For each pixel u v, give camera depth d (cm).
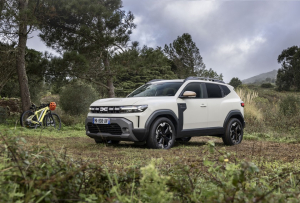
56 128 1055
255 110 1382
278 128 1182
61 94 1509
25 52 1312
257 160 450
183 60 3653
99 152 512
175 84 689
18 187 174
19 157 194
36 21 1127
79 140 757
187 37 3622
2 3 1091
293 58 5559
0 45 1199
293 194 196
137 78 2792
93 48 1470
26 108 1202
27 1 1205
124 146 638
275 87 6031
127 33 1584
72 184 190
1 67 1234
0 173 178
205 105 701
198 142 820
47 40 1552
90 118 634
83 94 1500
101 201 180
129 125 579
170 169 254
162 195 162
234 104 771
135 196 203
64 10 1368
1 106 1244
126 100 612
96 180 208
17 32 1161
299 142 904
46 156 215
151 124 601
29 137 697
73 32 1531
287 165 395
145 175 164
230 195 173
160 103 615
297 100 1391
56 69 1285
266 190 231
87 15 1466
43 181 169
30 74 1334
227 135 744
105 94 2117
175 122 641
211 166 213
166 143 621
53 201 167
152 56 1545
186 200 194
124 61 1491
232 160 408
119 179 219
